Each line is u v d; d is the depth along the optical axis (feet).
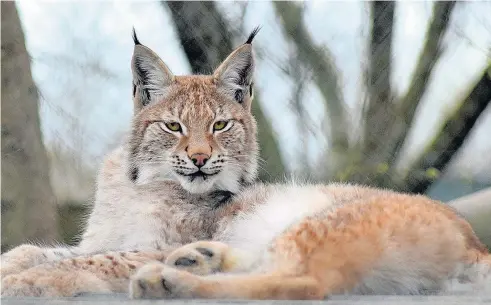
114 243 33.50
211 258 27.91
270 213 31.81
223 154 33.45
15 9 44.04
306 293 23.44
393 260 24.93
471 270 25.64
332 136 42.65
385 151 43.21
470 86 45.09
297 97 42.86
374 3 43.75
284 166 41.65
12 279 27.07
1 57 43.60
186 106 33.35
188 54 44.55
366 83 43.60
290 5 43.62
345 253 24.57
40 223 43.57
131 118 34.88
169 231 32.96
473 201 40.09
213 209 33.60
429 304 21.90
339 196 31.32
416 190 43.98
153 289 23.63
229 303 21.75
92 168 45.14
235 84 34.78
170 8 44.50
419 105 44.55
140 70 34.17
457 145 45.11
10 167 43.24
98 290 27.76
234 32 44.29
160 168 33.40
